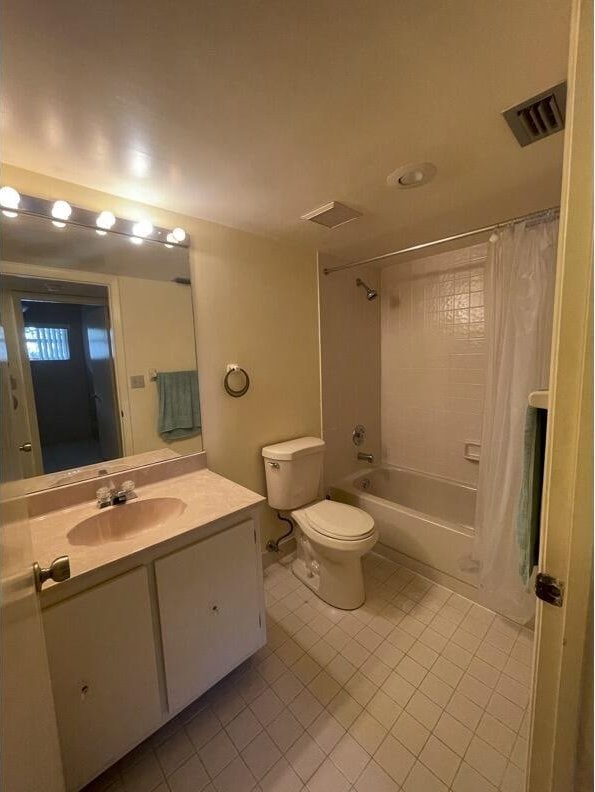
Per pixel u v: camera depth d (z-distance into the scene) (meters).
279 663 1.50
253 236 1.98
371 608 1.81
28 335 1.30
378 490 2.80
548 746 0.63
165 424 1.70
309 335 2.34
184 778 1.11
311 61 0.83
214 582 1.28
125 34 0.74
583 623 0.55
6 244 1.24
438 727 1.23
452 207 1.67
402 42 0.78
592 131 0.48
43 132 1.06
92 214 1.41
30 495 1.31
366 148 1.19
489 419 1.79
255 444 2.08
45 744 0.68
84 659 0.99
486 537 1.76
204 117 1.01
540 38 0.78
